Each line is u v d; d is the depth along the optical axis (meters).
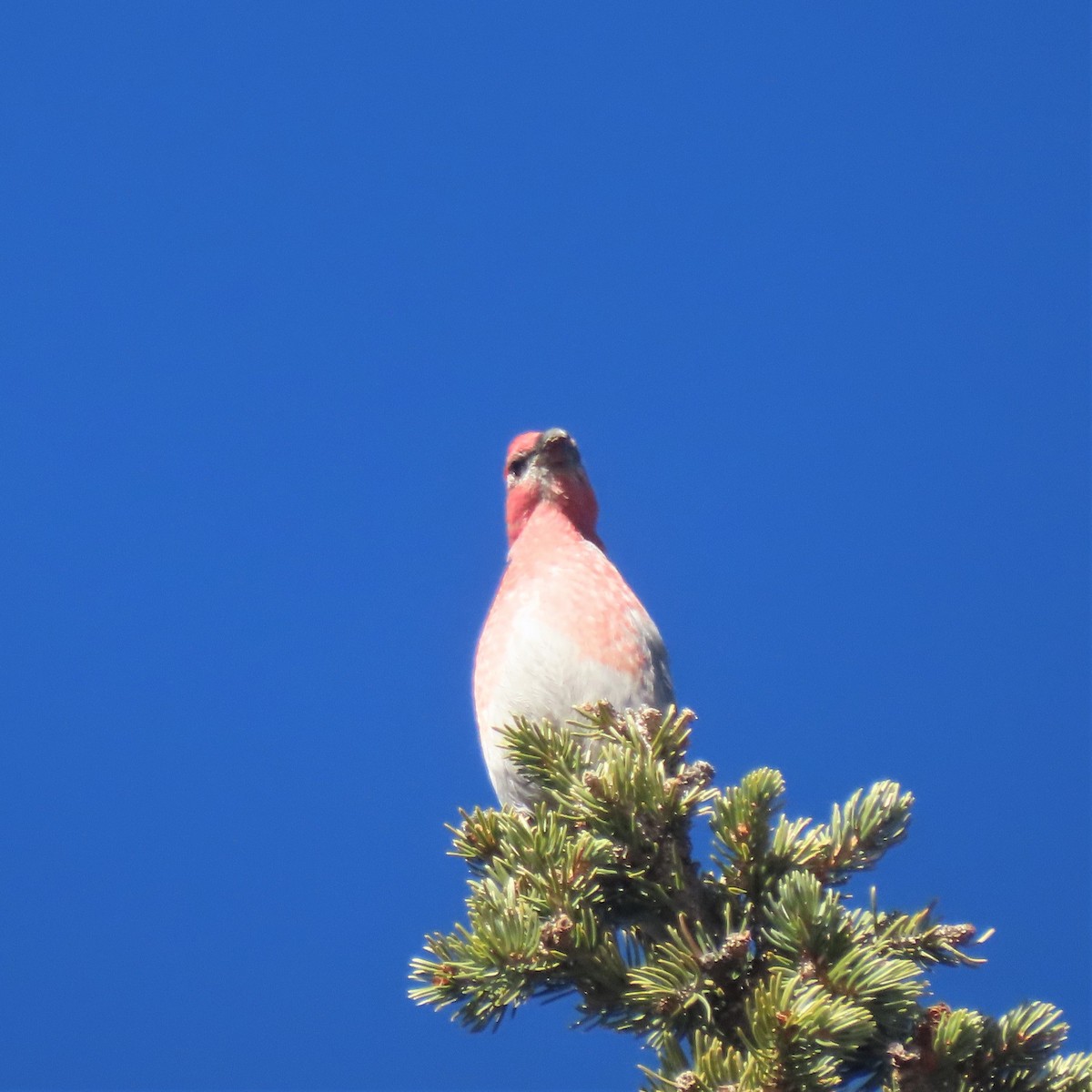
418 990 7.64
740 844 7.98
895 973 7.37
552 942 7.60
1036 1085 7.73
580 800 8.18
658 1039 7.68
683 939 7.74
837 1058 6.98
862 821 8.32
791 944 7.52
